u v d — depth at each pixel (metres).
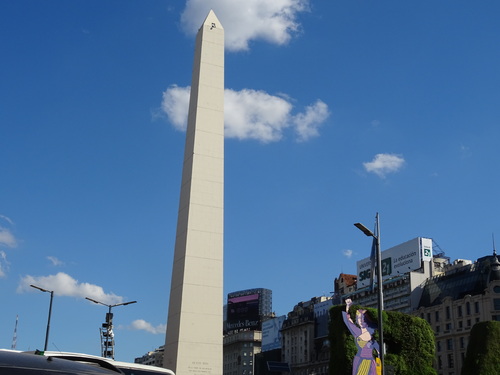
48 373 5.87
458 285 153.75
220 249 64.31
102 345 70.50
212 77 69.31
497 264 145.12
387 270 180.88
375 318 71.44
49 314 69.00
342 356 70.00
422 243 171.38
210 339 61.66
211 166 66.25
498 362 69.50
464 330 146.12
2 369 5.69
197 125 67.06
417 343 71.94
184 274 62.44
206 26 71.12
